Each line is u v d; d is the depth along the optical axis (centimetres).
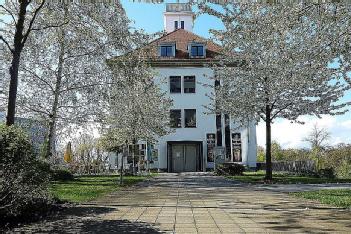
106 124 2328
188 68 4525
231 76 2436
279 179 2356
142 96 2838
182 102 4481
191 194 1495
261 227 759
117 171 3612
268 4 960
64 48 2294
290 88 2217
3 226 772
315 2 884
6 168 767
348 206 1049
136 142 3366
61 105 2384
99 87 2284
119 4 1762
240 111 2458
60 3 1709
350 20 962
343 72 1248
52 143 2375
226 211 995
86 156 4088
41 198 929
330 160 3019
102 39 2097
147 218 885
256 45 2169
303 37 1147
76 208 1059
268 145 2339
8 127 830
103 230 742
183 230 738
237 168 3300
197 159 4453
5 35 2169
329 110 2341
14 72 1218
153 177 3009
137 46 2059
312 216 893
